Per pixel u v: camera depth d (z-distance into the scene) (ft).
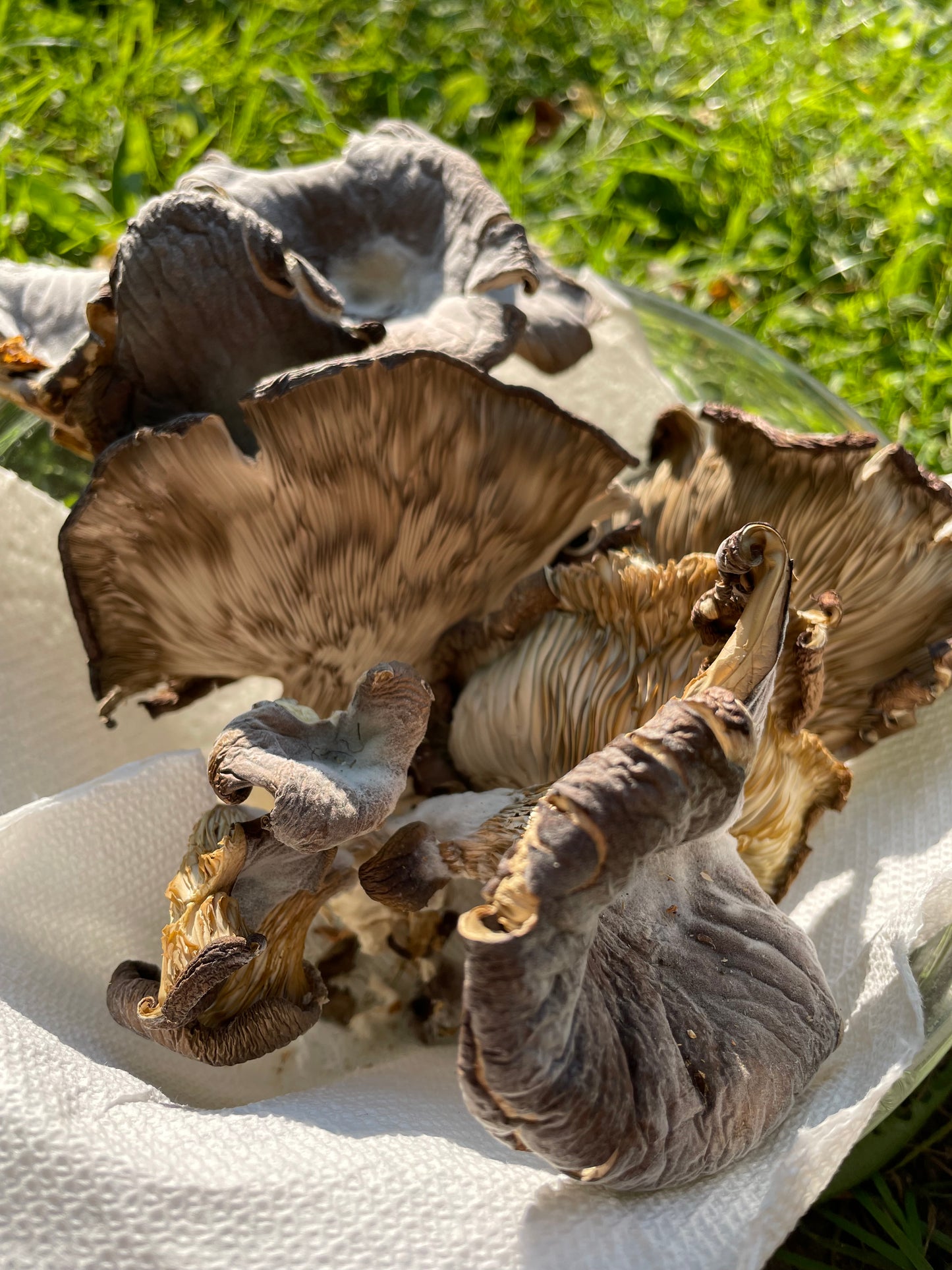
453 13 2.01
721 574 0.84
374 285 1.06
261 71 1.78
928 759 1.08
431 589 1.01
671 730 0.76
